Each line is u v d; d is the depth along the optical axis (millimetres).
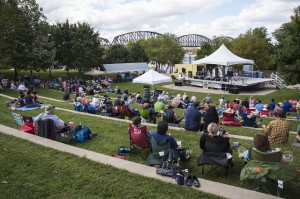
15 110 14102
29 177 5637
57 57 43906
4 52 30812
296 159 6797
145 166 5996
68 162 6277
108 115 13656
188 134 9062
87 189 5102
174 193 4828
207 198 4625
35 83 33750
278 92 32375
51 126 8266
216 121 9281
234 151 7484
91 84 37812
